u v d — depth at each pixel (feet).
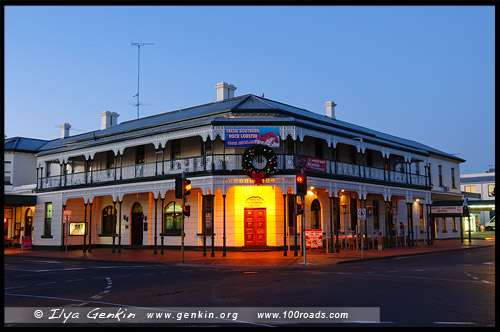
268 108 91.71
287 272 55.47
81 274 55.98
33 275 55.21
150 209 104.94
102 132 121.08
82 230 112.98
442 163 152.97
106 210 115.03
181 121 97.09
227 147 91.45
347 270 57.41
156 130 92.94
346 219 106.73
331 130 93.30
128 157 108.78
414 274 51.96
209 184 84.38
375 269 58.54
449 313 29.32
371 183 102.83
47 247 113.19
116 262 75.72
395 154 113.19
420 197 119.44
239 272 56.13
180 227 99.40
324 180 89.15
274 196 91.61
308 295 36.40
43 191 117.39
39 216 116.98
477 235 168.35
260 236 91.25
